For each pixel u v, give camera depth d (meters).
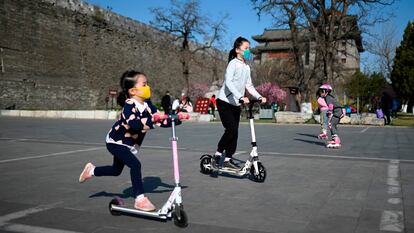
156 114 3.58
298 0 24.81
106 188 4.91
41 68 27.61
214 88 38.97
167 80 44.53
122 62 37.12
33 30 27.03
